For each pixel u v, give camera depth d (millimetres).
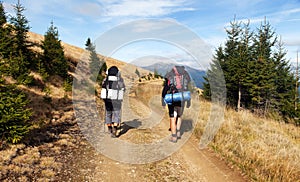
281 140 6973
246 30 19484
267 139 6668
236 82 16828
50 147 5426
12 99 5496
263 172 4363
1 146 4938
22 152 4934
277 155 5137
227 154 5066
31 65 13500
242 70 16516
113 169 4453
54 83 13938
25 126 5367
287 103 16297
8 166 4191
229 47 19656
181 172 4367
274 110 17484
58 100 10781
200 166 4602
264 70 16906
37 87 11758
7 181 3754
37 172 4180
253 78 16422
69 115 8516
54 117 8016
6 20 12953
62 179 4020
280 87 20453
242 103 18359
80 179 4051
